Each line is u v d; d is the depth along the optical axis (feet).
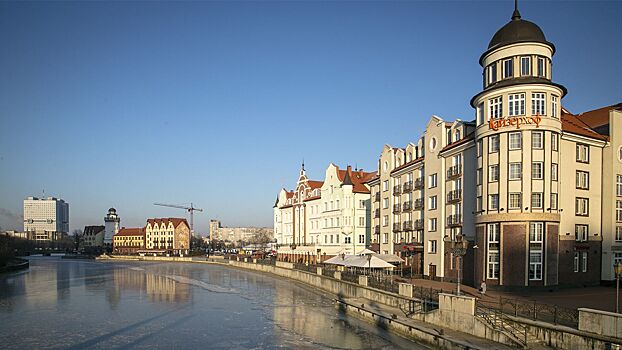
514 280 137.59
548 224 138.51
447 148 176.55
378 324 118.93
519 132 140.56
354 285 161.58
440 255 179.63
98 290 210.79
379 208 252.01
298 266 244.42
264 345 103.45
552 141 141.28
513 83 141.28
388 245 236.22
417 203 206.90
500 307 97.04
